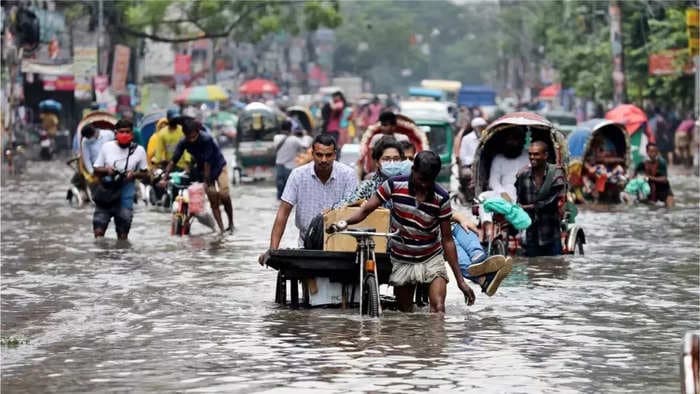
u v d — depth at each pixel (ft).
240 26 492.95
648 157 191.83
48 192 210.18
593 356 67.56
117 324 78.18
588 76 394.32
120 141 128.36
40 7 354.95
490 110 542.98
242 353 68.33
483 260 85.71
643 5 345.92
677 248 121.60
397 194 79.66
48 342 72.33
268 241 127.65
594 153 189.06
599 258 112.37
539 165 111.65
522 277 99.25
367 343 70.90
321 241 83.56
